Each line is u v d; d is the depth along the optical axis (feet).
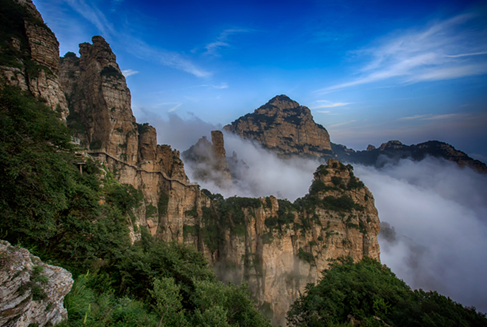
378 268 136.05
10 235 51.47
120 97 248.11
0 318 23.72
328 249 269.23
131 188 234.38
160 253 77.36
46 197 55.98
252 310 70.90
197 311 59.88
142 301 62.28
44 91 141.79
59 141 66.44
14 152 52.65
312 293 101.91
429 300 80.48
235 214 293.02
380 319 79.66
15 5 157.99
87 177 108.06
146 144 270.87
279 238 272.31
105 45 262.47
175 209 279.28
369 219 275.39
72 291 43.47
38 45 153.38
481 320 72.28
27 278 28.32
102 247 69.67
